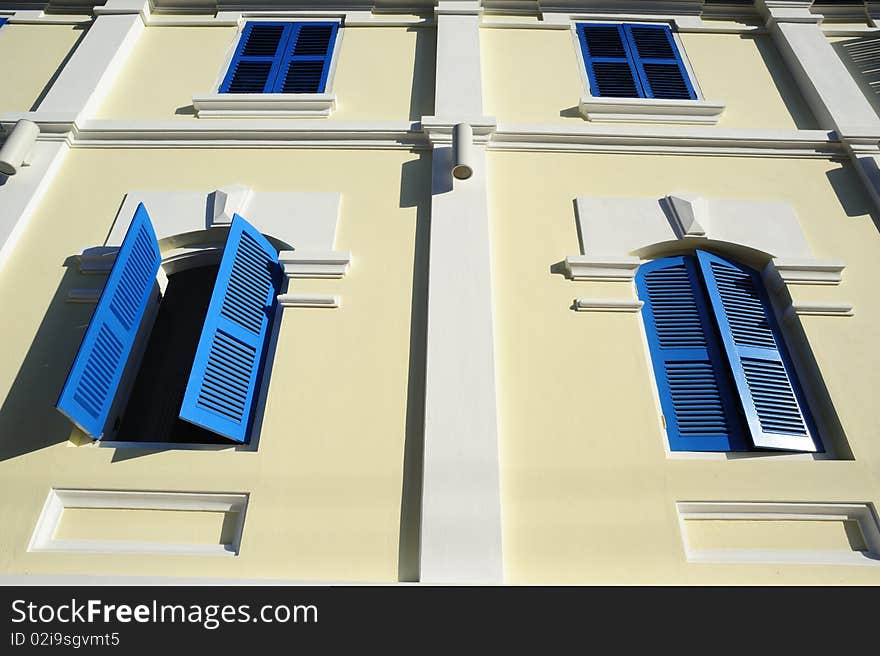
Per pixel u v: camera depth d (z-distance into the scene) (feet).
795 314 14.03
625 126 17.63
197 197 16.11
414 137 17.38
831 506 11.59
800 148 17.40
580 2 21.52
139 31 21.07
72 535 11.46
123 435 18.17
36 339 13.80
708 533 11.52
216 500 11.63
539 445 12.14
